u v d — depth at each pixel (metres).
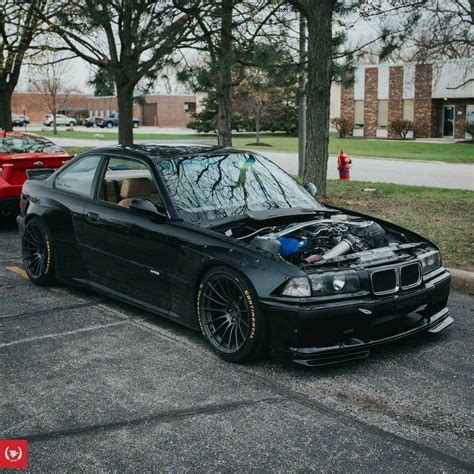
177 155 6.21
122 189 6.16
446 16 15.77
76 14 13.51
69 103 92.31
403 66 46.50
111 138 44.66
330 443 3.76
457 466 3.52
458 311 6.37
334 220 5.73
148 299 5.81
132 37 12.62
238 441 3.78
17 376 4.72
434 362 5.02
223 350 5.03
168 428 3.94
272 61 10.71
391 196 13.68
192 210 5.62
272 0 12.77
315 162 11.63
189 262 5.27
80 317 6.08
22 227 7.33
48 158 10.30
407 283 5.04
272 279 4.70
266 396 4.39
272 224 5.68
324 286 4.66
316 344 4.68
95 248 6.29
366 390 4.50
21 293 6.90
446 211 11.53
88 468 3.49
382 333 5.00
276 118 53.06
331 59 11.35
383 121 48.81
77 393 4.44
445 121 46.50
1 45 18.81
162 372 4.80
